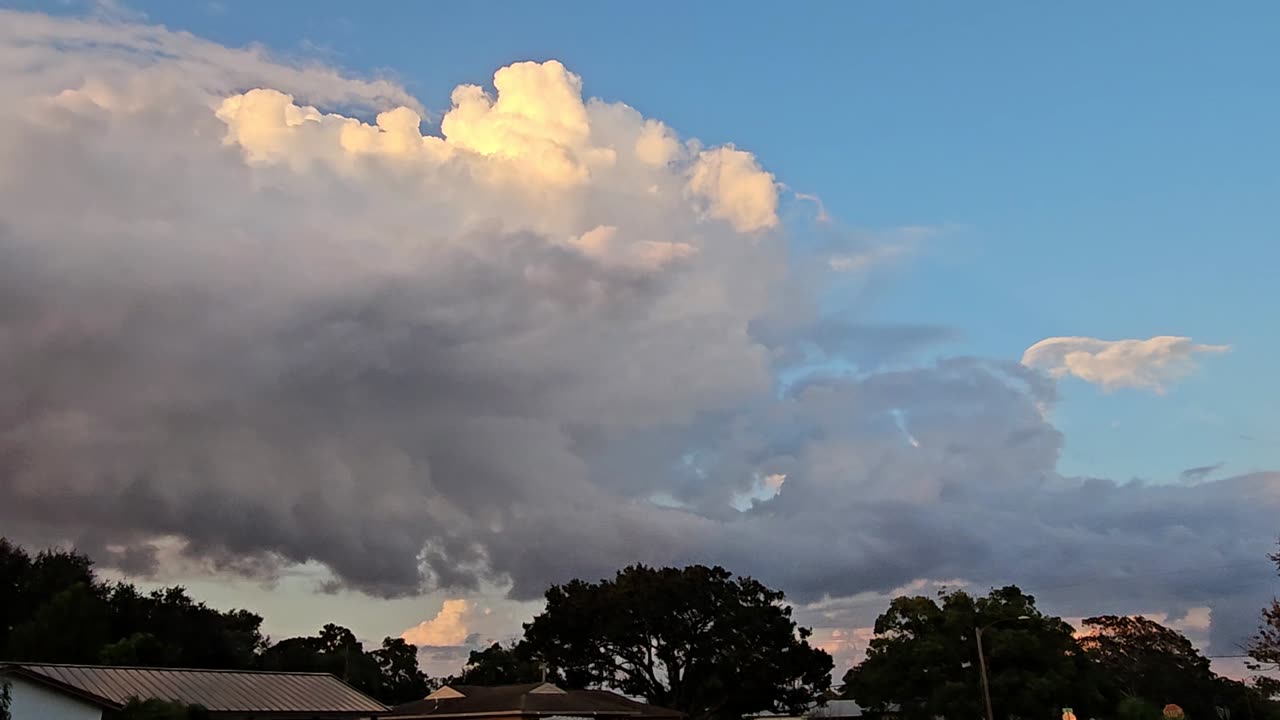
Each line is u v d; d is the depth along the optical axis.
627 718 66.00
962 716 71.44
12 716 39.12
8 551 82.00
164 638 82.12
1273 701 117.06
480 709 61.09
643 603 89.00
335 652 114.00
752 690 89.75
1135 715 76.19
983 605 75.75
